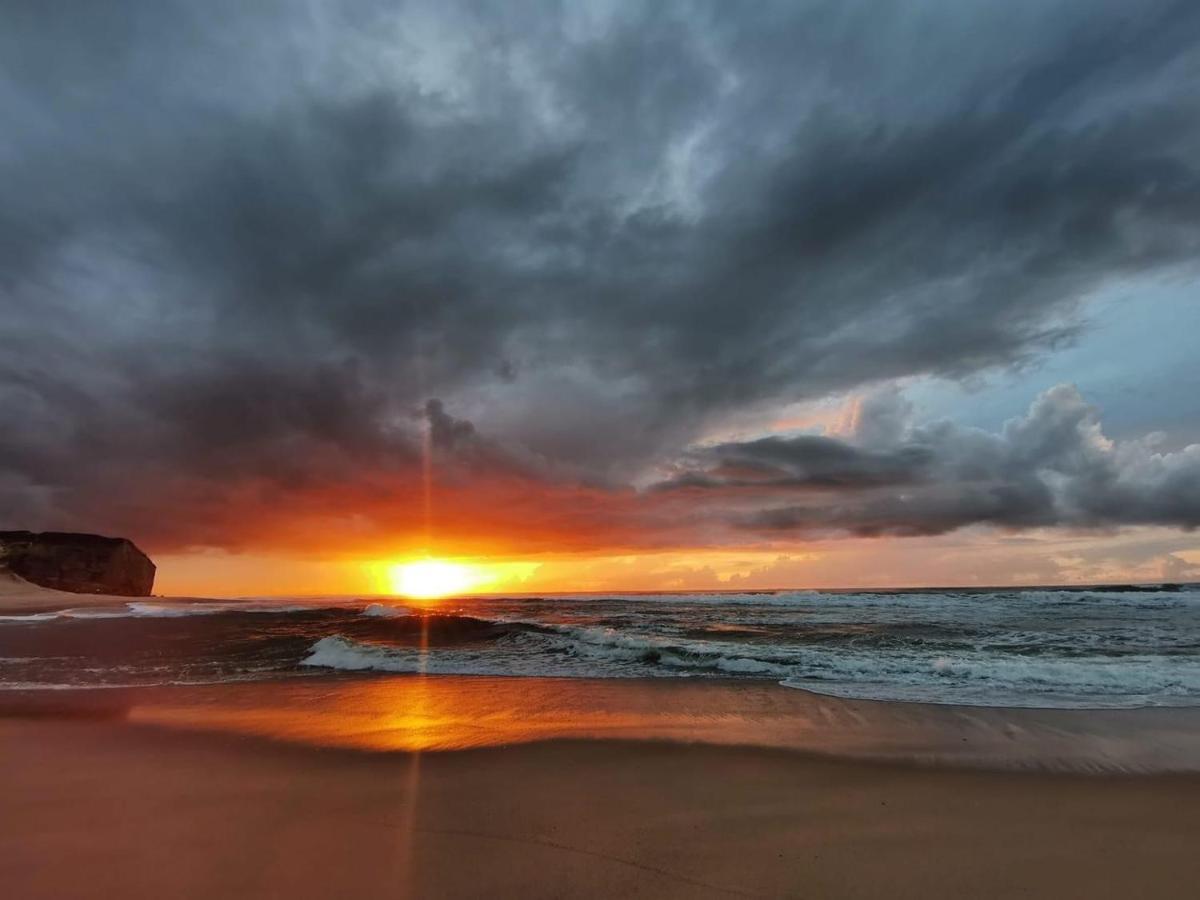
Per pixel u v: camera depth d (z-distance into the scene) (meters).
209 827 4.23
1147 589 44.97
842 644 14.23
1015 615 22.50
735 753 6.07
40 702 9.08
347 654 13.11
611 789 5.03
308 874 3.51
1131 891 3.36
